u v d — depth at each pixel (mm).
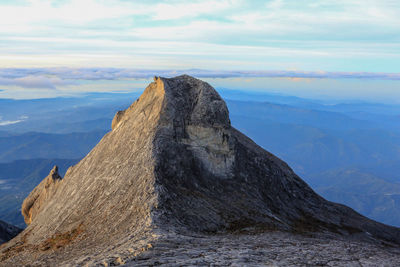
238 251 25031
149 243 27312
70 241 41625
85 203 52094
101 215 45750
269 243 32188
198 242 29656
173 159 55812
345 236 63406
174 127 62000
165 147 56750
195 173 58188
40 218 61031
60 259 35188
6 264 40188
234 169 64312
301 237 42188
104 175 57594
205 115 65062
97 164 64500
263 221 50406
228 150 64438
